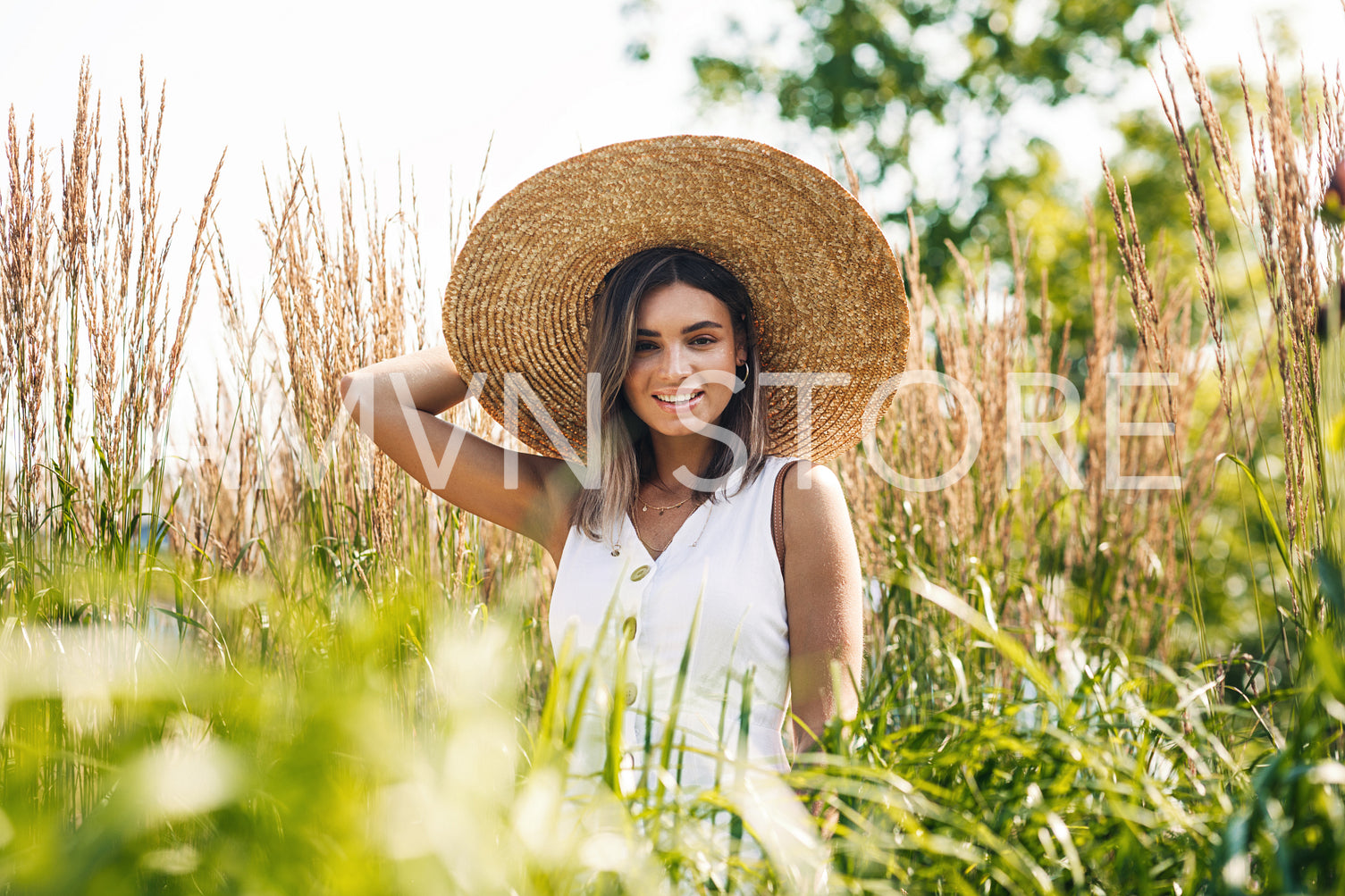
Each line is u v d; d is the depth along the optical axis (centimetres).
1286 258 147
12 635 170
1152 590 316
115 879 91
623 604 178
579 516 194
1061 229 1226
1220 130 161
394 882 87
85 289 214
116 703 126
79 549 206
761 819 111
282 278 242
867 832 116
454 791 90
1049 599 295
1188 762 153
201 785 90
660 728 166
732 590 175
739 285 203
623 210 203
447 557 232
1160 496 325
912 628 285
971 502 311
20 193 213
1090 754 121
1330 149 149
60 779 145
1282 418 151
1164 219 1168
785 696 179
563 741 109
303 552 238
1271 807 104
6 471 213
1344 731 120
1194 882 109
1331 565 124
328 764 95
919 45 1328
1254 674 187
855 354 210
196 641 209
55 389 214
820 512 182
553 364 220
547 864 92
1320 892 102
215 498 250
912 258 328
